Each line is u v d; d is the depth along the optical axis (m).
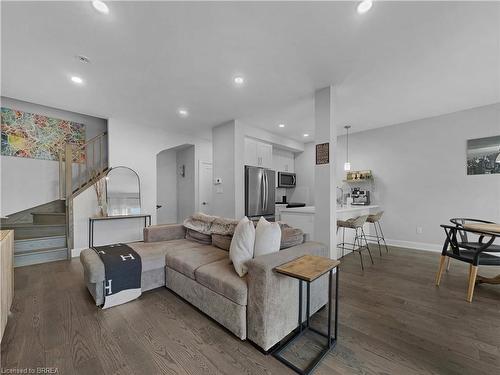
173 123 4.41
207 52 2.19
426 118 4.18
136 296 2.26
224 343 1.63
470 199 3.77
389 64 2.39
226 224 2.69
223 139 4.41
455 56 2.25
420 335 1.72
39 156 3.93
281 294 1.62
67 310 2.05
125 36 1.95
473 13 1.69
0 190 3.61
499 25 1.81
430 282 2.71
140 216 4.14
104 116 4.02
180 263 2.25
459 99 3.34
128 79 2.69
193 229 3.06
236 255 1.87
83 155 4.37
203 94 3.11
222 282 1.75
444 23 1.80
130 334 1.72
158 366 1.41
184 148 5.80
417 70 2.51
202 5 1.63
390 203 4.63
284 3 1.62
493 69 2.49
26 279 2.75
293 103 3.42
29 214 3.80
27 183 3.82
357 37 1.97
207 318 1.95
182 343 1.63
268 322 1.52
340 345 1.62
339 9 1.67
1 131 3.61
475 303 2.21
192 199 5.63
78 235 3.79
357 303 2.22
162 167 5.89
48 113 4.02
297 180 6.41
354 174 4.95
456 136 3.88
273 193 5.02
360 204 4.80
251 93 3.09
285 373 1.37
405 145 4.44
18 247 3.33
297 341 1.67
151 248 2.67
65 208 3.80
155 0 1.58
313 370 1.38
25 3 1.58
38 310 2.04
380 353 1.54
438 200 4.08
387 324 1.87
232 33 1.93
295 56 2.25
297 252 1.85
